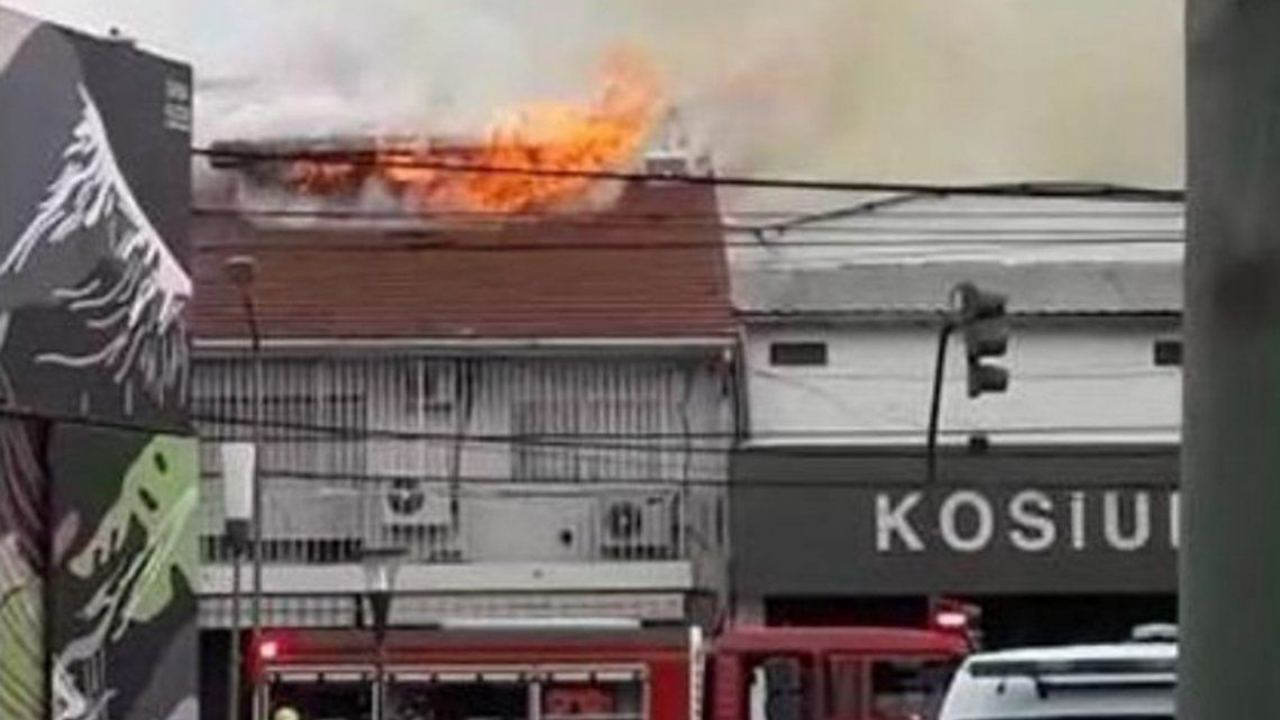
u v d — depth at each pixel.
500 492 45.59
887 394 46.28
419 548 45.31
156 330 20.41
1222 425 3.21
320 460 45.56
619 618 43.50
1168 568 43.53
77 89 19.12
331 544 45.16
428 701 33.00
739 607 43.84
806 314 46.34
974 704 10.63
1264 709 3.14
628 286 47.34
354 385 45.81
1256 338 3.20
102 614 19.41
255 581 33.59
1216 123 3.24
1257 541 3.17
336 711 33.00
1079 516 43.72
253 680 32.97
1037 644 44.19
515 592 44.38
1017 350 46.47
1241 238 3.21
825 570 43.72
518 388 45.84
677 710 32.53
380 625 33.00
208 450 44.66
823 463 44.00
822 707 31.88
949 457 44.00
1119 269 47.66
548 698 32.84
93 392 19.33
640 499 45.34
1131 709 10.48
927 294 47.09
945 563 43.72
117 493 19.67
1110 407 46.34
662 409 45.66
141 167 20.19
